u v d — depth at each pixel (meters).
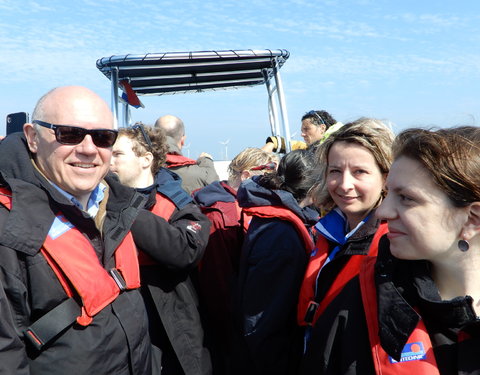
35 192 1.44
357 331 1.18
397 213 1.04
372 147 1.54
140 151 2.48
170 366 2.26
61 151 1.53
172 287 2.26
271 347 1.78
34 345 1.33
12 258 1.32
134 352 1.55
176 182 2.52
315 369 1.27
